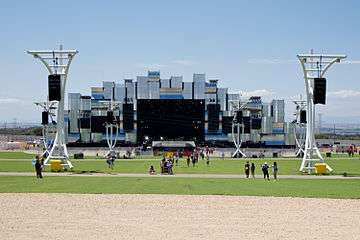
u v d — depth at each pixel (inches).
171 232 1090.7
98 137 7352.4
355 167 3334.2
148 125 7303.2
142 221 1220.5
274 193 1779.0
